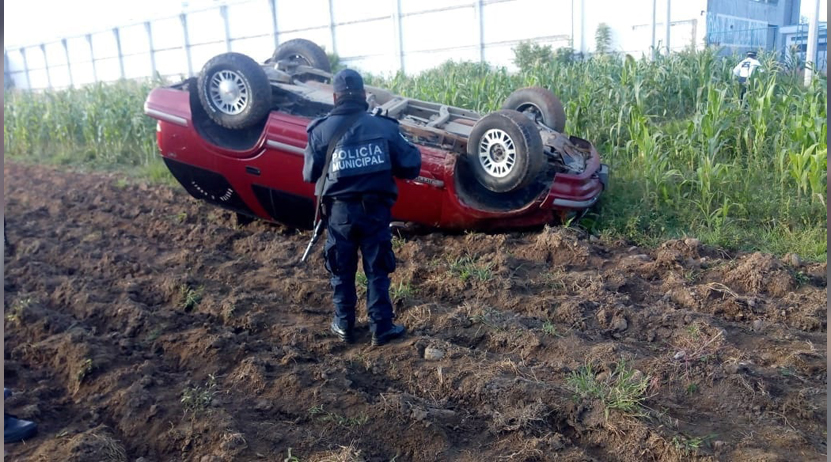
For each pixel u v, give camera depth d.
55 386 4.38
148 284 5.99
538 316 5.05
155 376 4.32
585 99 10.17
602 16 18.61
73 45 36.34
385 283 4.64
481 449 3.55
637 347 4.50
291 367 4.39
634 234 6.79
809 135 7.73
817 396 3.80
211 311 5.36
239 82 6.76
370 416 3.82
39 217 8.83
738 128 8.68
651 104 11.08
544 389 3.91
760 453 3.33
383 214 4.55
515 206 6.77
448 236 6.95
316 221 4.87
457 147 6.71
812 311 4.87
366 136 4.44
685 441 3.41
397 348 4.61
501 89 11.85
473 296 5.47
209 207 8.57
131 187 10.09
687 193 7.51
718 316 4.99
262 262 6.69
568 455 3.43
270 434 3.68
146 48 32.50
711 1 16.42
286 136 6.65
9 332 5.12
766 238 6.57
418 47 23.30
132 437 3.79
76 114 14.60
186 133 7.20
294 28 26.61
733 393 3.87
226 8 28.55
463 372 4.21
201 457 3.56
